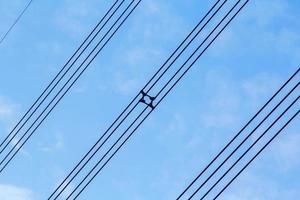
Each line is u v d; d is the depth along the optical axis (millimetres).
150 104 32750
